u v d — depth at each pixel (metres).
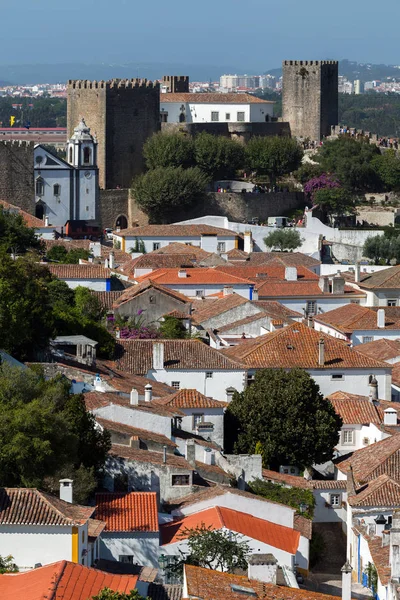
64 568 128.88
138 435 181.75
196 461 183.62
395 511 154.62
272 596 125.56
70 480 150.62
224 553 150.12
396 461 192.38
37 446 154.38
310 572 171.38
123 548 151.38
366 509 176.75
